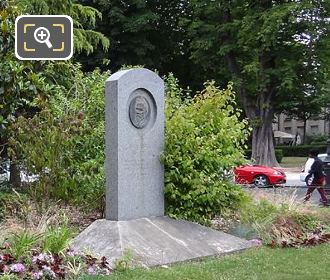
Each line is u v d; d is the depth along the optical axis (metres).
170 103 10.24
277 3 31.36
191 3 33.22
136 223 8.05
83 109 10.84
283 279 6.39
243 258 7.54
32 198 9.58
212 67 36.19
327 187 15.12
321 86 33.41
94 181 9.98
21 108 11.63
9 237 6.91
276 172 21.16
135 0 34.88
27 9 14.55
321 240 8.98
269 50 30.67
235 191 9.87
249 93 33.28
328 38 30.38
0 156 11.34
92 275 6.14
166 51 40.25
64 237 6.66
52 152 9.33
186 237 8.06
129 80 8.33
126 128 8.26
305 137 66.88
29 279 5.74
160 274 6.40
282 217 9.40
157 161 8.73
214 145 9.56
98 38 19.97
